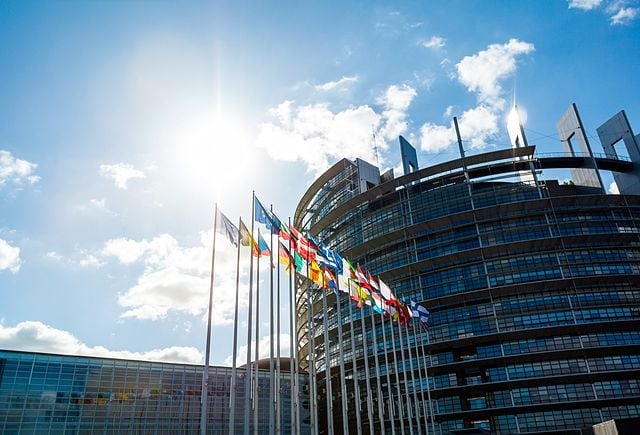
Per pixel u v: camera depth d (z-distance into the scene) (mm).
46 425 77812
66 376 82125
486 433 58125
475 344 84625
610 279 83812
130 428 84375
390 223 101625
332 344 102125
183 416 89938
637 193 102375
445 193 98812
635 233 87875
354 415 92625
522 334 81125
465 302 88312
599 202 92938
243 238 38469
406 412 84625
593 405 74875
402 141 113625
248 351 35906
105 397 84188
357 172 113625
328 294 101625
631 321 79188
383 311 59625
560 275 85750
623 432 39156
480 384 78625
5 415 75312
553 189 104188
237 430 93375
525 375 79812
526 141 102562
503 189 95938
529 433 74812
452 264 92000
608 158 102000
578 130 105875
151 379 89562
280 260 41594
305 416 104562
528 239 89688
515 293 86125
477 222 92938
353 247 103500
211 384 94438
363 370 94062
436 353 87000
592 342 80125
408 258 96375
